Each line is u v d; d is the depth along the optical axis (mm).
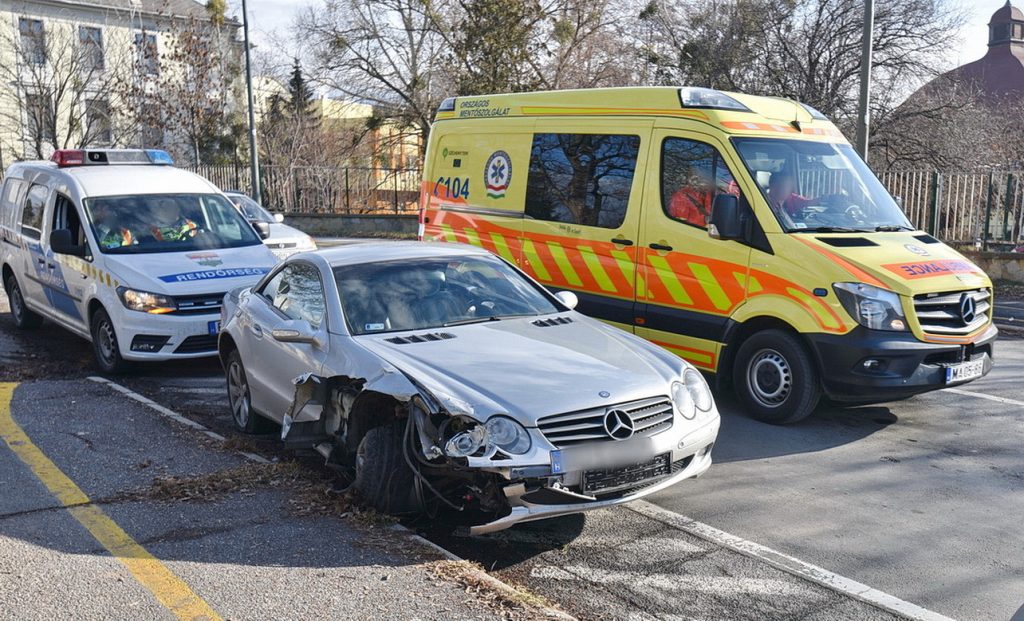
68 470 5984
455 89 31094
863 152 14492
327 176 31109
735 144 7660
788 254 7207
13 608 4008
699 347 7820
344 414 5602
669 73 30125
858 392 6945
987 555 4930
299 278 6555
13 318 12211
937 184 16062
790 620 4176
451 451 4582
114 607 4020
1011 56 52219
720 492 5891
